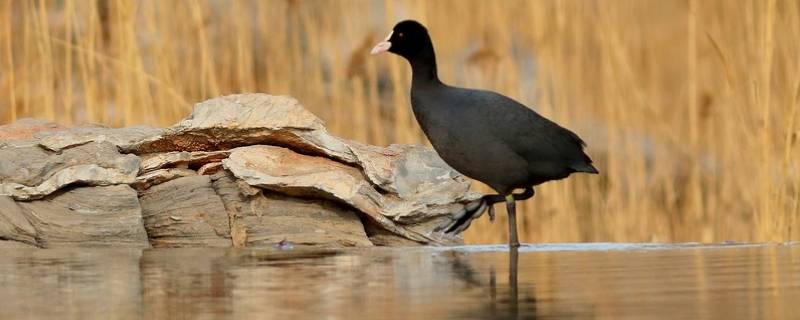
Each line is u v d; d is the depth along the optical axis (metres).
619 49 15.92
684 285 7.41
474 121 10.47
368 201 10.55
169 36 14.72
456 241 10.87
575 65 16.30
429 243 10.74
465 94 10.70
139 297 7.05
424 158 11.09
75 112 15.17
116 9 14.62
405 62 16.42
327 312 6.41
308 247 10.34
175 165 10.84
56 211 10.41
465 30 16.98
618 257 9.47
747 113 15.00
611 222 15.33
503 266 8.74
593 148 16.52
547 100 15.64
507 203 10.84
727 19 17.08
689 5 15.67
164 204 10.69
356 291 7.26
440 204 10.70
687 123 19.52
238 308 6.57
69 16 13.92
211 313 6.40
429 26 16.69
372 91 15.85
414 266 8.73
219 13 17.95
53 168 10.58
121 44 13.97
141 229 10.42
